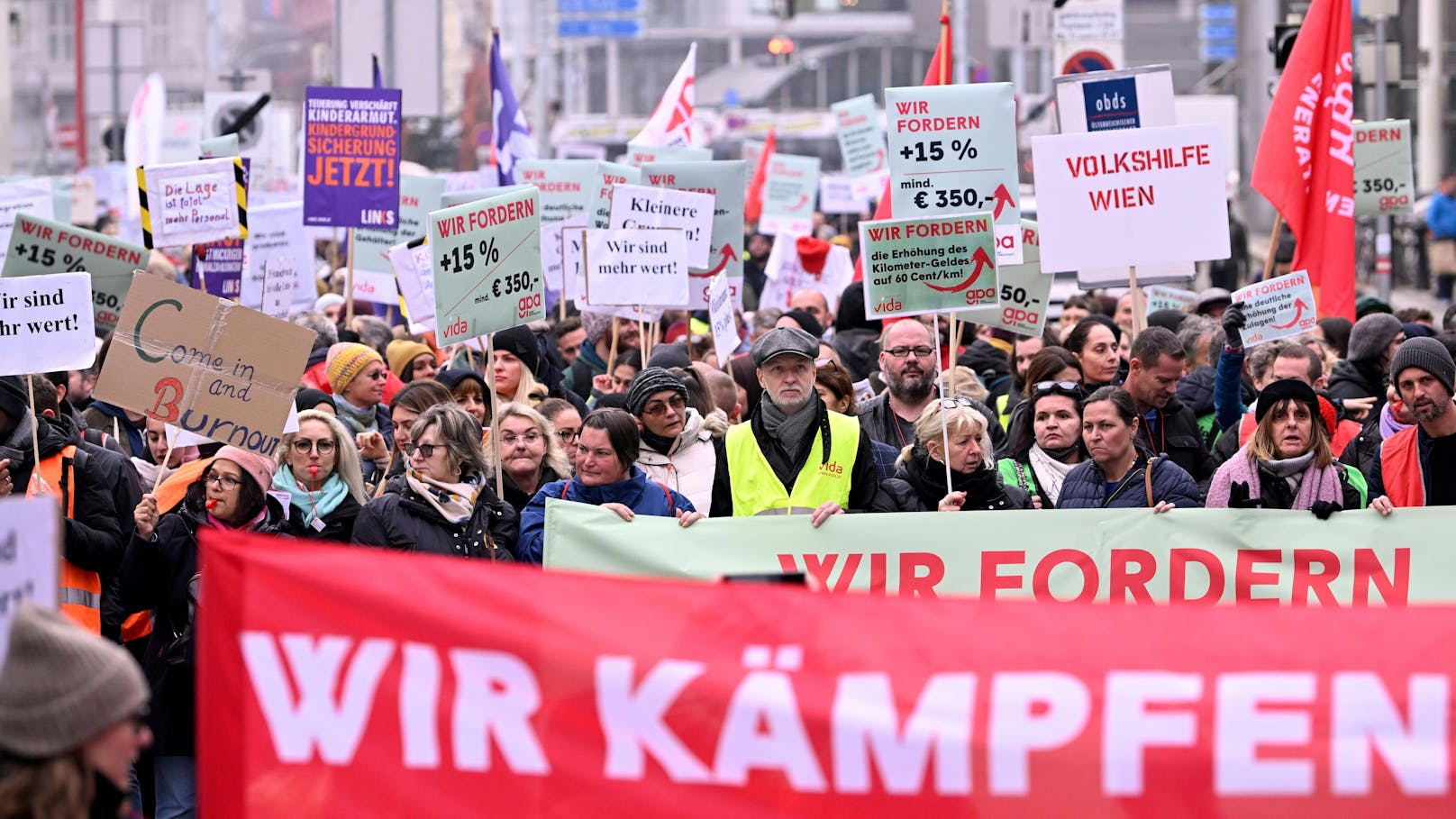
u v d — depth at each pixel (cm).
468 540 1027
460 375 1366
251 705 623
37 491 1039
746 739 616
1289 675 602
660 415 1169
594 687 620
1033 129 4403
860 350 1781
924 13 13388
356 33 3753
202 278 1641
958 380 1474
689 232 1738
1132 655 608
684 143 2302
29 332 1084
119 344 1045
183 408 1042
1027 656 611
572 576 627
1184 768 604
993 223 1207
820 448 1099
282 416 1045
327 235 3362
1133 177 1402
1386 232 3148
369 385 1390
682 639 621
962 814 611
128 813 564
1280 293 1420
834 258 2331
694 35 13050
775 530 1032
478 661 621
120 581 1019
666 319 2094
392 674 623
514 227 1241
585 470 1074
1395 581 1007
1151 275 1681
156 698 1014
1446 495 1113
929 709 612
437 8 3744
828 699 615
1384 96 3048
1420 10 5881
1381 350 1479
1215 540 1020
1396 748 597
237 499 1023
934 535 1029
